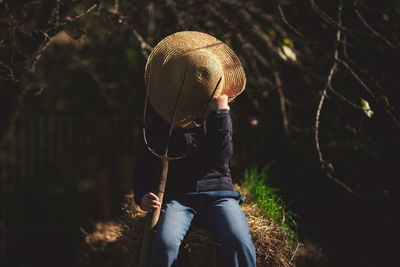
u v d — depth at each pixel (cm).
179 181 457
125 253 473
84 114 1096
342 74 749
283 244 468
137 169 466
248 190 582
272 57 734
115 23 642
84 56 1021
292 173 799
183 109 466
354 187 750
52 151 1023
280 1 691
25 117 1010
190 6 695
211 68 461
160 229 430
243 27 747
